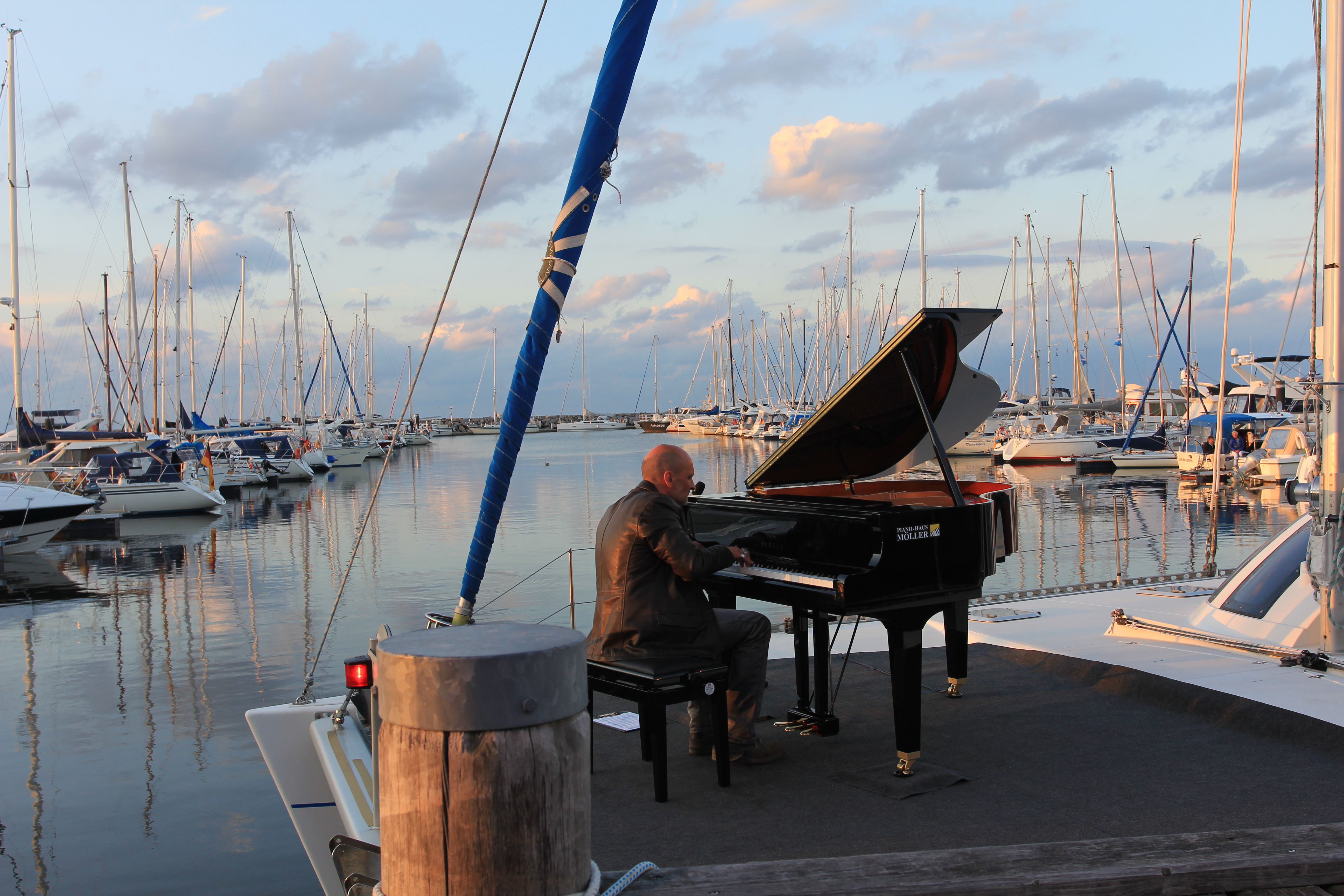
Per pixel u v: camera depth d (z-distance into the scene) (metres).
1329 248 4.70
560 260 3.37
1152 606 6.71
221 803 6.63
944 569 3.71
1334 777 3.67
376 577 16.64
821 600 3.60
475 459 61.62
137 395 36.84
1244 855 2.42
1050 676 5.24
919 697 3.78
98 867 5.68
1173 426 42.47
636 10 3.33
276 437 44.94
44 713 8.91
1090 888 2.29
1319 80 4.84
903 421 4.73
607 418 138.00
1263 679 4.70
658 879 2.26
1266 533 19.52
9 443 29.12
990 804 3.52
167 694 9.54
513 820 1.90
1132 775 3.77
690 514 4.49
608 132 3.35
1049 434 41.66
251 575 17.17
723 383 85.12
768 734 4.46
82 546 21.86
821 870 2.32
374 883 2.99
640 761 4.15
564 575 16.45
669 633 3.67
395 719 1.96
